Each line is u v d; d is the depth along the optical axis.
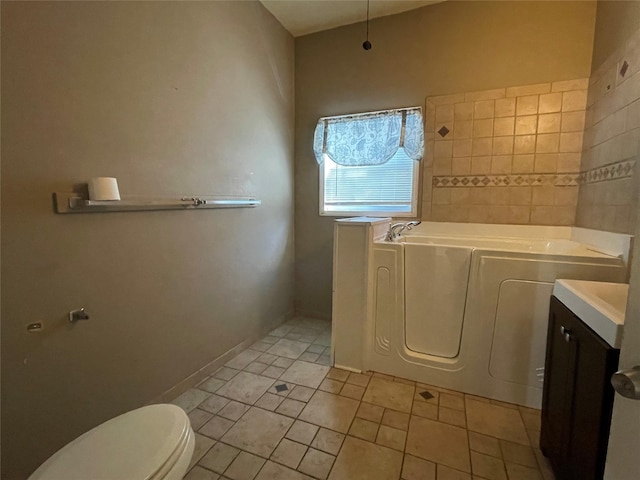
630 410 0.56
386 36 2.66
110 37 1.44
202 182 2.00
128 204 1.47
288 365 2.25
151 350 1.73
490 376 1.86
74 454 0.87
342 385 2.00
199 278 2.03
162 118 1.72
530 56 2.27
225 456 1.44
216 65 2.07
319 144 2.92
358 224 2.07
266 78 2.61
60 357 1.32
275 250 2.86
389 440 1.54
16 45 1.13
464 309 1.93
